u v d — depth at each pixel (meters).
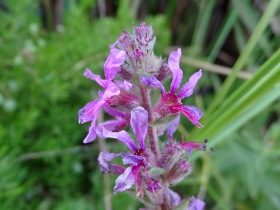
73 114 0.13
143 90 0.07
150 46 0.07
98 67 0.14
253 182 0.12
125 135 0.07
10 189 0.11
